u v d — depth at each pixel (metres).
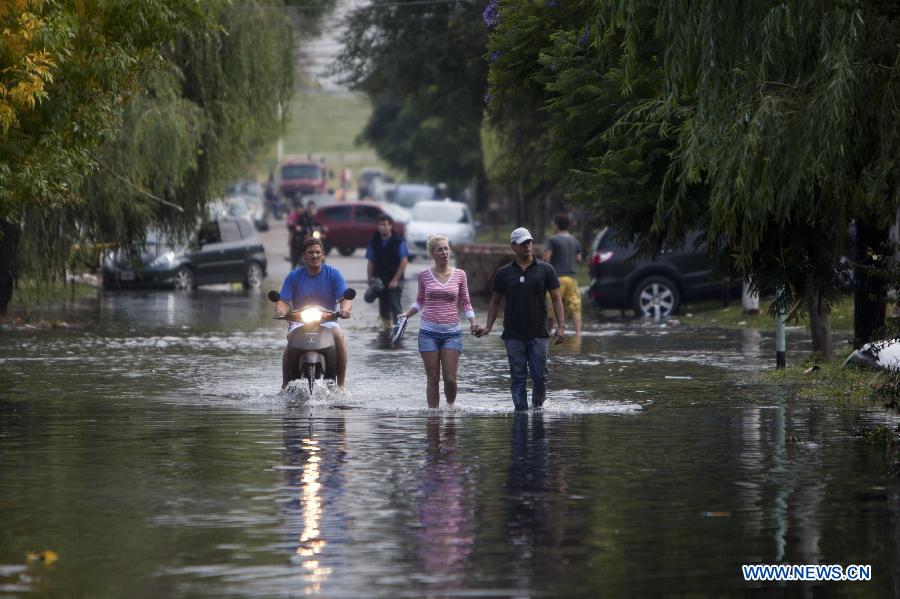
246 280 131.38
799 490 32.75
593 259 99.31
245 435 41.88
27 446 39.75
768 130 42.03
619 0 45.06
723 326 89.25
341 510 30.48
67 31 54.59
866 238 56.44
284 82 112.31
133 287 126.88
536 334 48.25
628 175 52.12
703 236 55.56
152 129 96.38
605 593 23.80
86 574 24.97
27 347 74.06
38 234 96.00
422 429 43.25
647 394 53.00
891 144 41.59
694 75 43.88
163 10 60.28
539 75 58.97
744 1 43.25
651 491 32.59
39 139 57.59
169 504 31.14
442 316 48.94
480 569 25.34
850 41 41.25
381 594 23.64
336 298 52.88
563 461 36.94
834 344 72.06
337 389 52.28
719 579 24.77
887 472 35.12
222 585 24.22
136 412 47.72
